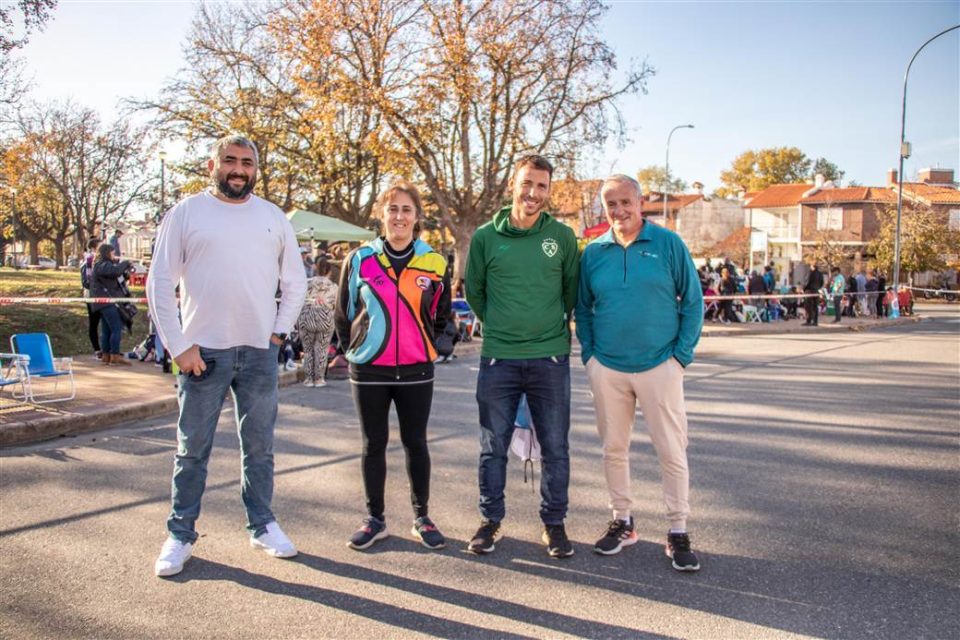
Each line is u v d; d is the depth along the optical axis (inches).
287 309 150.9
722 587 133.2
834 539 157.3
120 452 228.4
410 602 125.9
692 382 388.5
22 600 124.5
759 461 222.7
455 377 409.1
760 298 894.4
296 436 254.5
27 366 278.1
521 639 113.9
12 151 1455.5
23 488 188.2
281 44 948.6
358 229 755.4
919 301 1711.4
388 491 189.3
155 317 137.1
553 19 887.1
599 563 144.1
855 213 2046.0
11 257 2146.9
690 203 2748.5
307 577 135.5
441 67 865.5
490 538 148.7
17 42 503.5
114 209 1779.0
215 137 1157.7
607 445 152.3
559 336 152.3
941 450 237.1
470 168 964.6
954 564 144.1
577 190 1016.9
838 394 349.1
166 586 130.8
